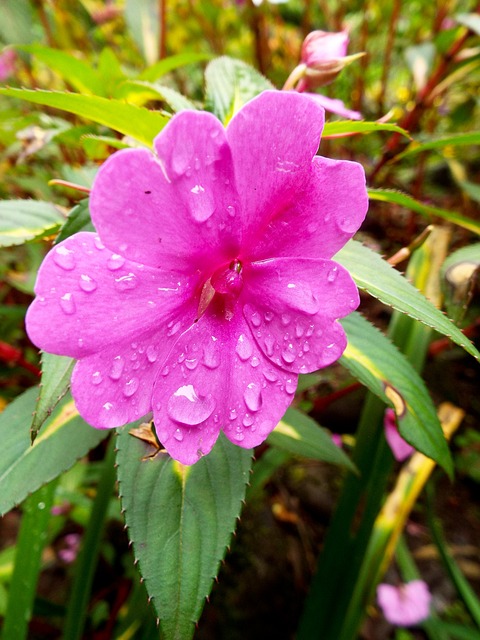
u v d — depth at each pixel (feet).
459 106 1.04
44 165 0.80
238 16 1.05
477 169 1.19
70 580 0.76
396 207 1.04
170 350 0.25
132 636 0.51
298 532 0.81
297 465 0.88
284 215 0.26
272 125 0.23
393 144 0.56
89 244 0.23
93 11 0.99
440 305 0.51
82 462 0.68
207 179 0.23
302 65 0.41
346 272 0.24
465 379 0.94
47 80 0.99
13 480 0.36
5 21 0.77
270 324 0.26
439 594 0.76
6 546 0.81
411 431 0.37
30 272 0.67
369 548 0.60
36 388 0.41
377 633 0.73
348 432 0.79
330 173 0.25
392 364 0.39
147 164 0.21
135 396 0.24
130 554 0.73
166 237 0.23
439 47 0.79
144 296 0.24
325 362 0.26
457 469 0.88
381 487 0.52
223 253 0.25
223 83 0.38
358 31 1.09
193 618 0.27
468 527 0.84
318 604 0.55
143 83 0.39
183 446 0.25
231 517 0.30
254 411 0.26
